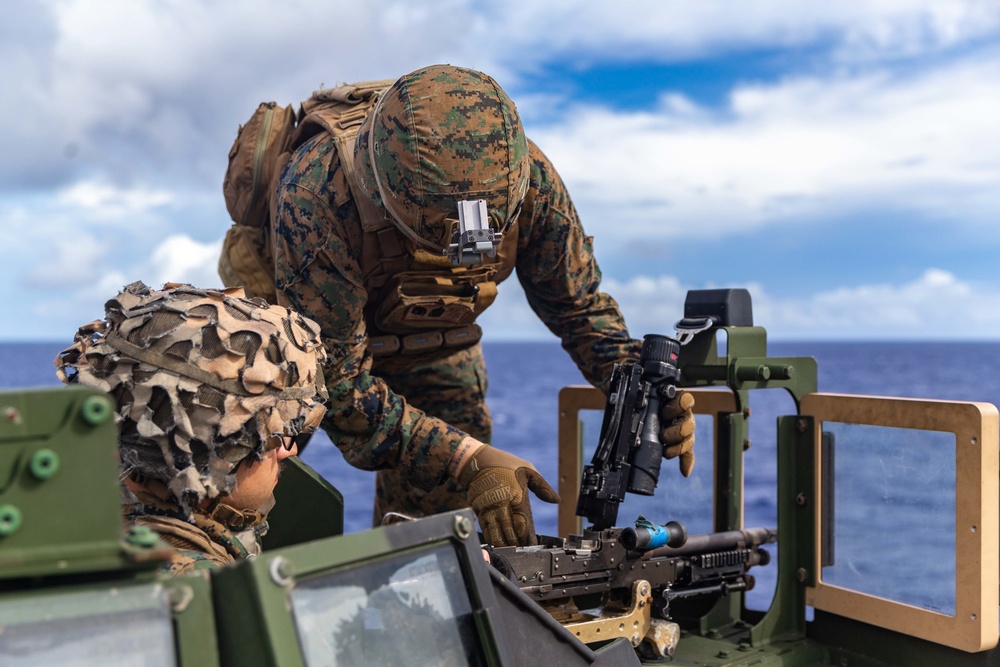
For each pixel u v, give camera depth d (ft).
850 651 8.79
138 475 4.75
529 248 10.25
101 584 3.22
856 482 8.64
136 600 3.22
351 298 9.10
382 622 3.92
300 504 8.90
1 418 3.03
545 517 50.75
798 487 9.04
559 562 7.48
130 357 4.56
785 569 9.00
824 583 8.89
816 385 9.23
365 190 8.61
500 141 8.30
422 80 8.41
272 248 10.58
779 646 8.79
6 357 579.07
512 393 243.40
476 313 10.05
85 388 3.17
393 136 8.20
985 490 7.63
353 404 9.05
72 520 3.13
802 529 9.02
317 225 8.96
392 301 9.49
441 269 9.32
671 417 8.32
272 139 10.49
